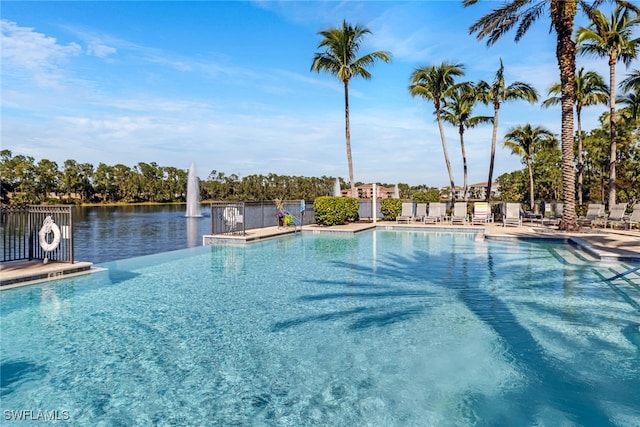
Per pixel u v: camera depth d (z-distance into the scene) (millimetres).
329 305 5727
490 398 3127
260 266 8750
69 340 4371
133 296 6227
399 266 8727
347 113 19328
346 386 3332
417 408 2982
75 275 7551
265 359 3875
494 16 13562
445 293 6395
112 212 35125
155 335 4531
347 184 58781
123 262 9148
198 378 3480
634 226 14633
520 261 9242
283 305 5734
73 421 2816
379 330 4688
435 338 4426
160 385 3355
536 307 5566
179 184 62969
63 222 8102
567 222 13680
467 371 3602
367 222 19359
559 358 3873
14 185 45625
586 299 5969
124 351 4070
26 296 6199
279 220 15773
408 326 4820
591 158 27859
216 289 6680
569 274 7746
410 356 3936
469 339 4383
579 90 23141
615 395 3172
